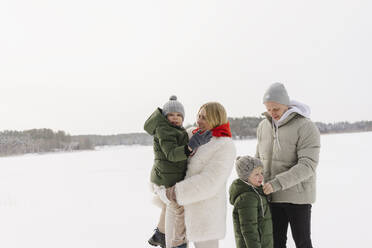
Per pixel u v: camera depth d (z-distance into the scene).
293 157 2.67
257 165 2.52
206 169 2.43
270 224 2.56
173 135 2.49
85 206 7.02
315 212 5.45
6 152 54.16
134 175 12.81
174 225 2.63
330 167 11.18
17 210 6.69
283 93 2.66
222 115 2.52
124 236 4.59
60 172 15.83
